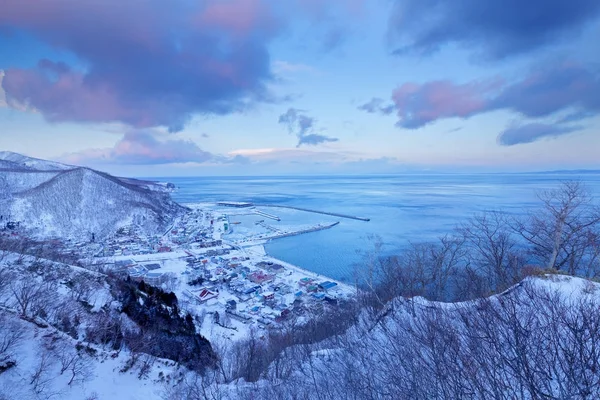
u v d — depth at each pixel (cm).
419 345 1204
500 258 2525
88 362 2178
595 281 1492
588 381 759
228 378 2255
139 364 2402
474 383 882
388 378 1144
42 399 1736
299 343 2397
